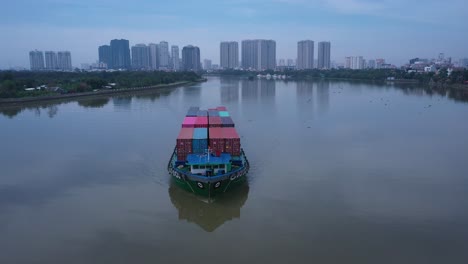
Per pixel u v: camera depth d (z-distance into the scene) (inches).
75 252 1293.1
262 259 1242.0
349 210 1614.2
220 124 2448.3
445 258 1245.1
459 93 7012.8
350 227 1457.9
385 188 1872.5
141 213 1601.9
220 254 1275.8
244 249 1306.6
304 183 1943.9
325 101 5698.8
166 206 1675.7
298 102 5565.9
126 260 1243.2
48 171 2146.9
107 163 2297.0
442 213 1582.2
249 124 3612.2
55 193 1819.6
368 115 4232.3
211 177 1691.7
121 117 4097.0
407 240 1358.3
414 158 2410.2
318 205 1667.1
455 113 4389.8
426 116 4163.4
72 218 1550.2
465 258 1245.1
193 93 7327.8
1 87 5629.9
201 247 1322.6
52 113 4424.2
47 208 1646.2
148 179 2014.0
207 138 2016.5
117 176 2060.8
